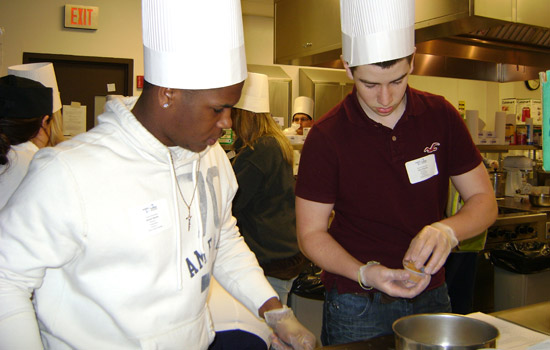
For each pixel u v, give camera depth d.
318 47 2.50
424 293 1.37
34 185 0.76
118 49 4.44
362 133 1.31
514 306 2.86
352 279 1.22
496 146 3.71
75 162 0.78
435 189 1.36
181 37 0.79
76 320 0.85
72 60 4.33
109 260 0.82
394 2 1.11
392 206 1.33
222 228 1.17
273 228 2.06
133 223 0.83
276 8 2.86
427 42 2.69
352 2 1.16
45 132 1.74
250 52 4.74
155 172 0.87
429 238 1.14
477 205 1.34
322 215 1.36
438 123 1.35
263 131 2.09
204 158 1.03
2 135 1.43
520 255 2.79
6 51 4.12
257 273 1.16
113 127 0.86
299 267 2.12
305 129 3.65
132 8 4.46
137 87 4.53
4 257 0.75
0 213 0.79
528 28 2.46
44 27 4.22
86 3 4.30
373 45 1.13
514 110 4.72
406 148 1.31
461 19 1.88
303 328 1.05
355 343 1.05
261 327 1.43
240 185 2.01
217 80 0.80
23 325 0.74
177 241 0.90
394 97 1.20
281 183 2.08
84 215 0.78
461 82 5.16
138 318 0.86
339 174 1.34
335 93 4.57
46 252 0.76
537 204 3.41
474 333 0.95
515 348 1.02
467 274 2.38
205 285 0.98
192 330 0.94
